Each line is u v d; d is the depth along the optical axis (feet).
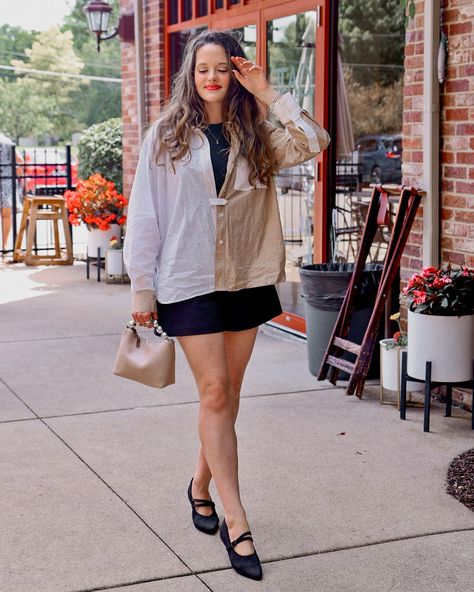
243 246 11.96
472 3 17.35
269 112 24.62
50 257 37.22
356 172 27.66
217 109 12.00
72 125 126.11
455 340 16.79
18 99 123.65
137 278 11.83
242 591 11.21
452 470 14.89
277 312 12.52
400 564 11.89
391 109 29.78
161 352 11.86
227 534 12.10
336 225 24.63
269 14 25.53
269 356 22.80
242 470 15.02
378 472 14.96
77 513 13.41
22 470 15.08
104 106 127.24
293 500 13.83
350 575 11.60
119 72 128.06
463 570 11.74
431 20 17.94
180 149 11.64
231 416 12.04
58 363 22.03
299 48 24.50
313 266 21.42
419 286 17.07
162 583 11.39
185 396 19.25
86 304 29.17
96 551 12.23
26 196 37.58
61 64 124.06
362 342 19.13
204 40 11.85
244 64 11.73
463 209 18.04
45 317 27.25
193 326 11.75
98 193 33.37
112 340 24.38
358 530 12.85
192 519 13.07
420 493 14.12
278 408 18.38
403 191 18.53
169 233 11.91
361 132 29.12
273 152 12.21
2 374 21.08
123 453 15.88
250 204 11.97
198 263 11.79
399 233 18.83
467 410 18.08
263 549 12.28
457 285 16.88
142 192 11.84
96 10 34.86
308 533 12.75
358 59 29.25
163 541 12.52
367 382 20.27
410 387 18.28
